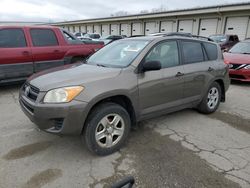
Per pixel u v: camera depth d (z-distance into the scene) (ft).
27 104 9.98
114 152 10.57
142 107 11.41
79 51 23.85
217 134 12.73
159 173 9.12
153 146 11.20
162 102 12.32
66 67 12.23
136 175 8.98
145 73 11.29
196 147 11.20
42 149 10.74
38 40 21.40
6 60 19.36
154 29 90.33
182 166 9.60
